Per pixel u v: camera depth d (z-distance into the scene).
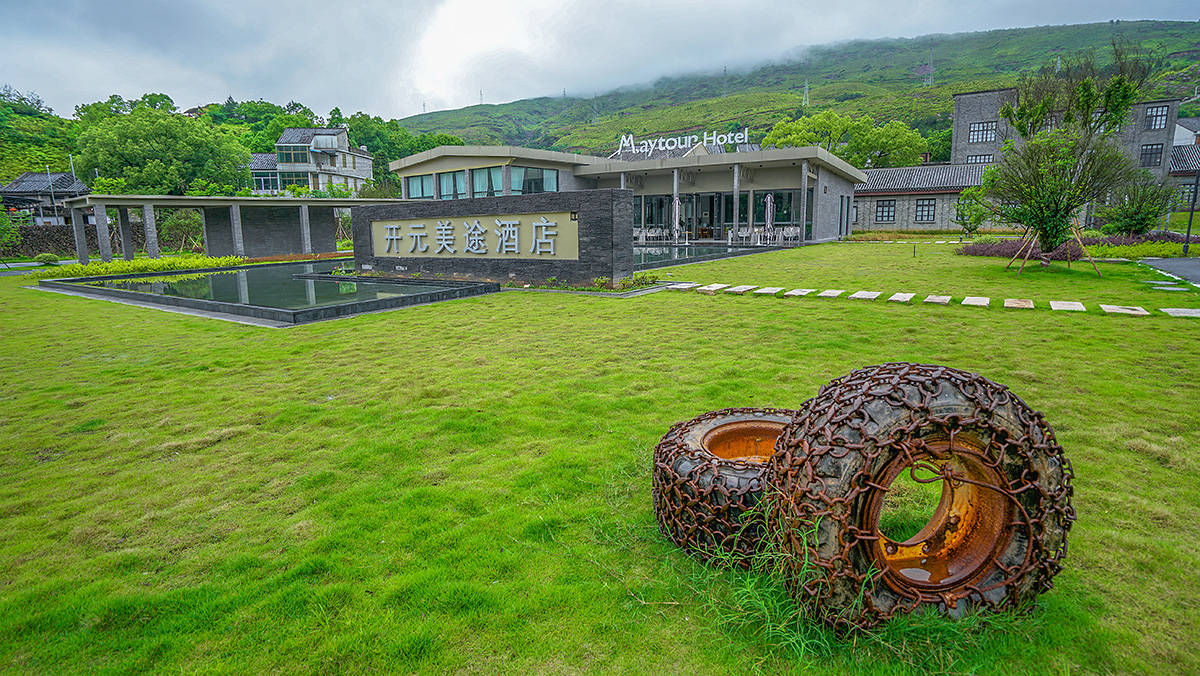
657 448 2.98
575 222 12.48
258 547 2.79
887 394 2.07
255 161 58.28
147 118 43.84
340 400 5.13
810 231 27.25
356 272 17.03
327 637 2.15
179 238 31.06
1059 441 3.83
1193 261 14.59
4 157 60.00
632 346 6.89
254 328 8.86
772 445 3.22
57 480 3.65
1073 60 14.45
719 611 2.21
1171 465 3.45
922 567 2.28
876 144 46.09
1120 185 13.09
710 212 30.09
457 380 5.64
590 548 2.71
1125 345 6.32
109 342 7.99
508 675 1.96
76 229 23.80
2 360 6.97
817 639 2.05
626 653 2.06
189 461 3.90
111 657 2.11
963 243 23.38
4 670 2.05
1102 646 2.02
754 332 7.46
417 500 3.19
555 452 3.80
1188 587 2.33
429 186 28.25
